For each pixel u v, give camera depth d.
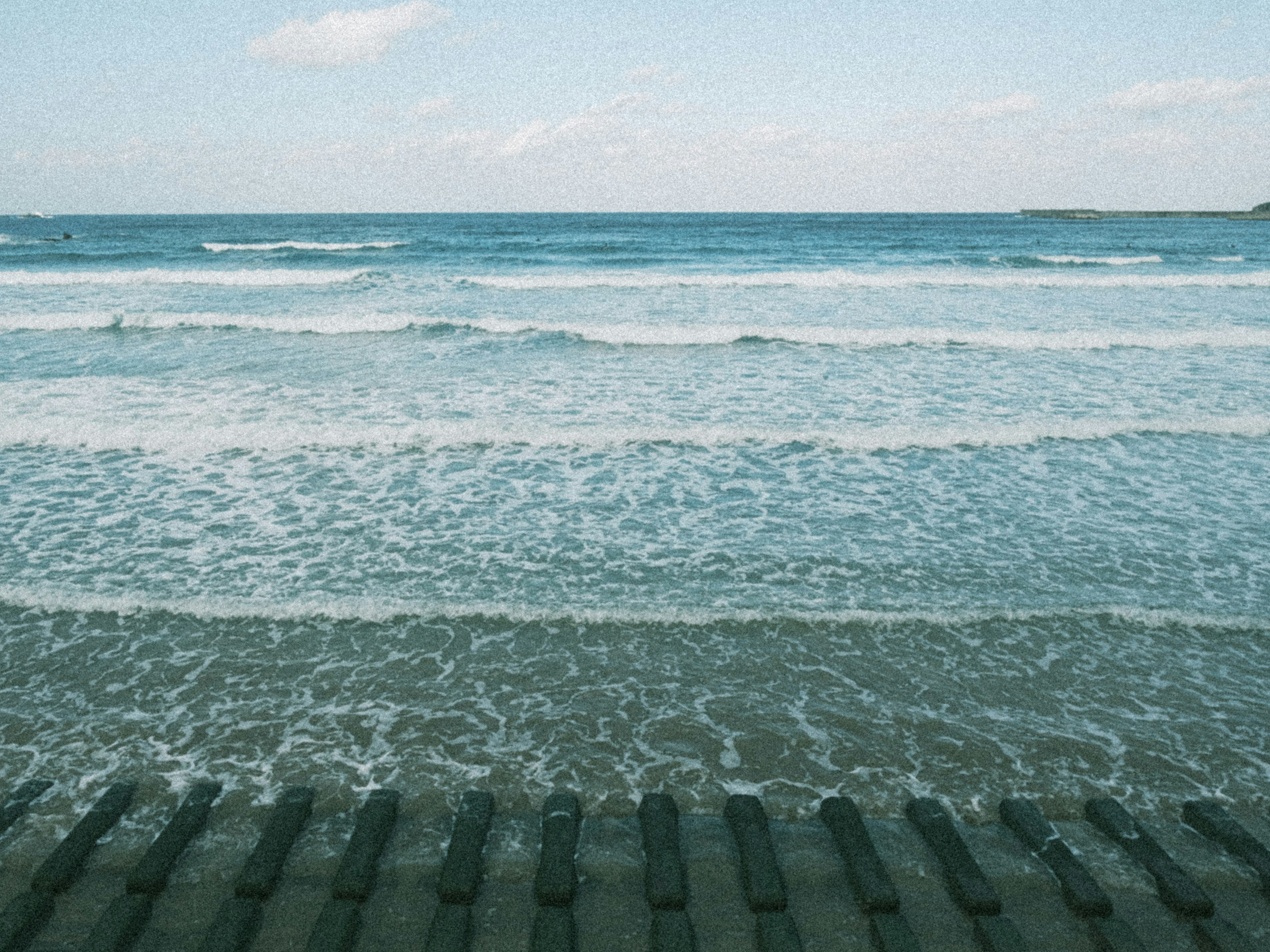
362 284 27.27
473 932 3.68
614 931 3.71
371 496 9.13
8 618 6.46
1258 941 3.69
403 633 6.40
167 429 10.81
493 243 51.41
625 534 8.24
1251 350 17.03
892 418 12.02
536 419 11.79
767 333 17.89
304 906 3.82
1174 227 91.25
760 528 8.41
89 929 3.68
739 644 6.30
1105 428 11.48
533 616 6.63
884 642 6.35
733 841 4.25
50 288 25.20
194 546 7.81
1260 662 6.11
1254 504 9.03
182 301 22.61
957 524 8.52
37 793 4.53
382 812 4.29
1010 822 4.38
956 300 23.95
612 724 5.32
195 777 4.72
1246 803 4.62
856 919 3.79
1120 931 3.63
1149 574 7.45
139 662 5.93
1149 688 5.77
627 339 17.86
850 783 4.77
